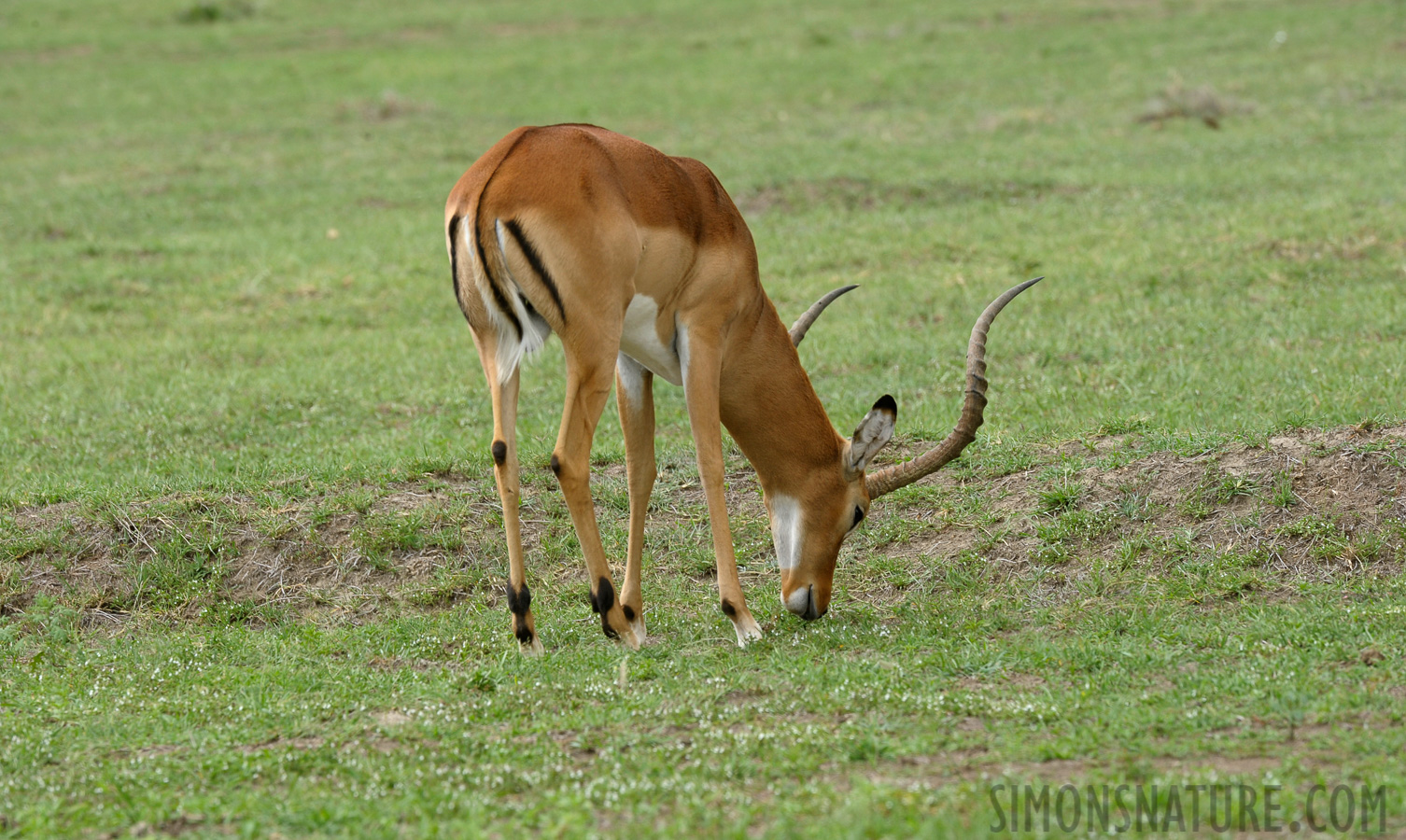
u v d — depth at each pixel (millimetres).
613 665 13211
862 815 8562
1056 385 21625
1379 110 44562
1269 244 29625
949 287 28875
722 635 14289
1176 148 41156
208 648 14578
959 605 14766
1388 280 26656
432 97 56344
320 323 29688
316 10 79625
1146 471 16750
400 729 11250
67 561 16859
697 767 9977
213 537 17125
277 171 44656
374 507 17922
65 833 9117
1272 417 17859
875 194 37750
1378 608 13156
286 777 10164
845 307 28172
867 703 11453
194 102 56562
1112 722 10633
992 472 17703
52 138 50219
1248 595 14328
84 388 24562
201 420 22391
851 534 16922
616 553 16938
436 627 15039
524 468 18875
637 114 51625
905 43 64312
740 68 60062
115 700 12562
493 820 9164
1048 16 69000
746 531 17328
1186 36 61625
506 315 12992
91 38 70625
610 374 13234
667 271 13516
